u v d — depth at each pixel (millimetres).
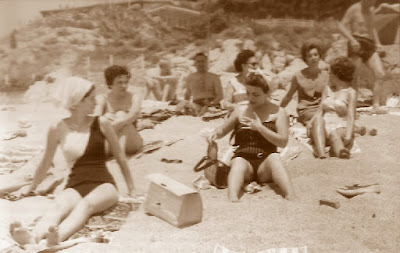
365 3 6562
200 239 3355
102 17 12805
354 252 3182
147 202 3816
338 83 5094
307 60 5543
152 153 5148
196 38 11438
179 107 6746
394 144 5039
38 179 4133
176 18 12352
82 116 3801
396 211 3803
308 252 3154
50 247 3250
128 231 3490
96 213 3730
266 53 9562
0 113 7328
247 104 4312
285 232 3426
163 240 3354
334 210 3783
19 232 3324
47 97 8742
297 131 5336
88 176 3760
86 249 3217
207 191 4234
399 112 6277
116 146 3918
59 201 3635
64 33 11977
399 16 8906
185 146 5301
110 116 4965
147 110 6840
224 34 11281
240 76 5777
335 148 4809
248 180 4254
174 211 3588
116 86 4992
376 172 4438
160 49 11211
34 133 6125
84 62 10641
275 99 6855
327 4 10680
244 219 3629
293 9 11133
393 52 8320
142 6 12930
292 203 3895
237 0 12078
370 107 6496
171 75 9078
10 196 4152
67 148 3777
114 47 11602
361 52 6426
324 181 4305
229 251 3188
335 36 9445
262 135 4176
